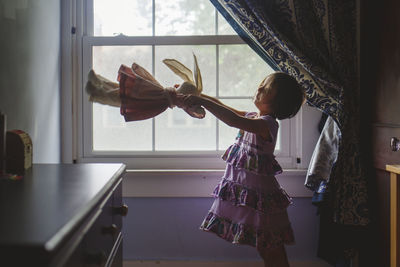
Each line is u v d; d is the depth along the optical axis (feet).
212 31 6.90
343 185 6.07
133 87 4.68
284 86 5.39
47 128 6.23
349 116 6.12
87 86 4.66
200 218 6.95
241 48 6.84
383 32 5.78
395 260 4.62
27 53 5.49
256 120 5.22
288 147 6.92
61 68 6.79
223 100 6.88
